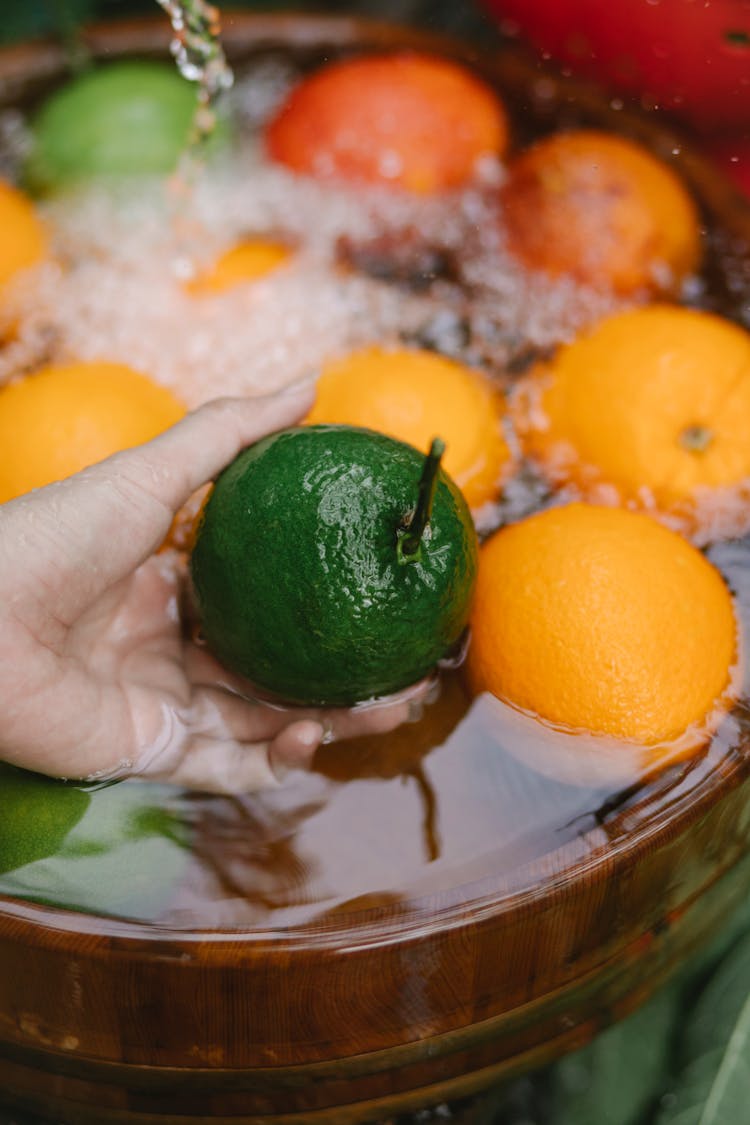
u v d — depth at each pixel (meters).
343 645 0.46
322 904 0.46
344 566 0.46
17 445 0.54
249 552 0.46
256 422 0.52
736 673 0.51
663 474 0.55
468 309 0.62
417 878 0.47
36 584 0.48
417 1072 0.50
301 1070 0.48
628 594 0.50
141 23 0.68
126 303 0.62
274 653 0.47
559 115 0.66
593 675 0.49
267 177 0.66
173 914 0.46
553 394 0.58
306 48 0.68
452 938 0.45
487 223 0.65
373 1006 0.47
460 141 0.65
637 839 0.47
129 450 0.50
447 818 0.49
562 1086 0.56
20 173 0.66
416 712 0.51
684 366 0.55
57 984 0.46
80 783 0.50
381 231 0.65
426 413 0.55
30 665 0.48
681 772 0.48
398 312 0.62
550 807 0.49
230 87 0.68
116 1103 0.50
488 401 0.58
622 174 0.62
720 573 0.54
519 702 0.50
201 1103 0.50
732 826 0.50
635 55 0.67
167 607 0.53
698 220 0.62
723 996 0.56
